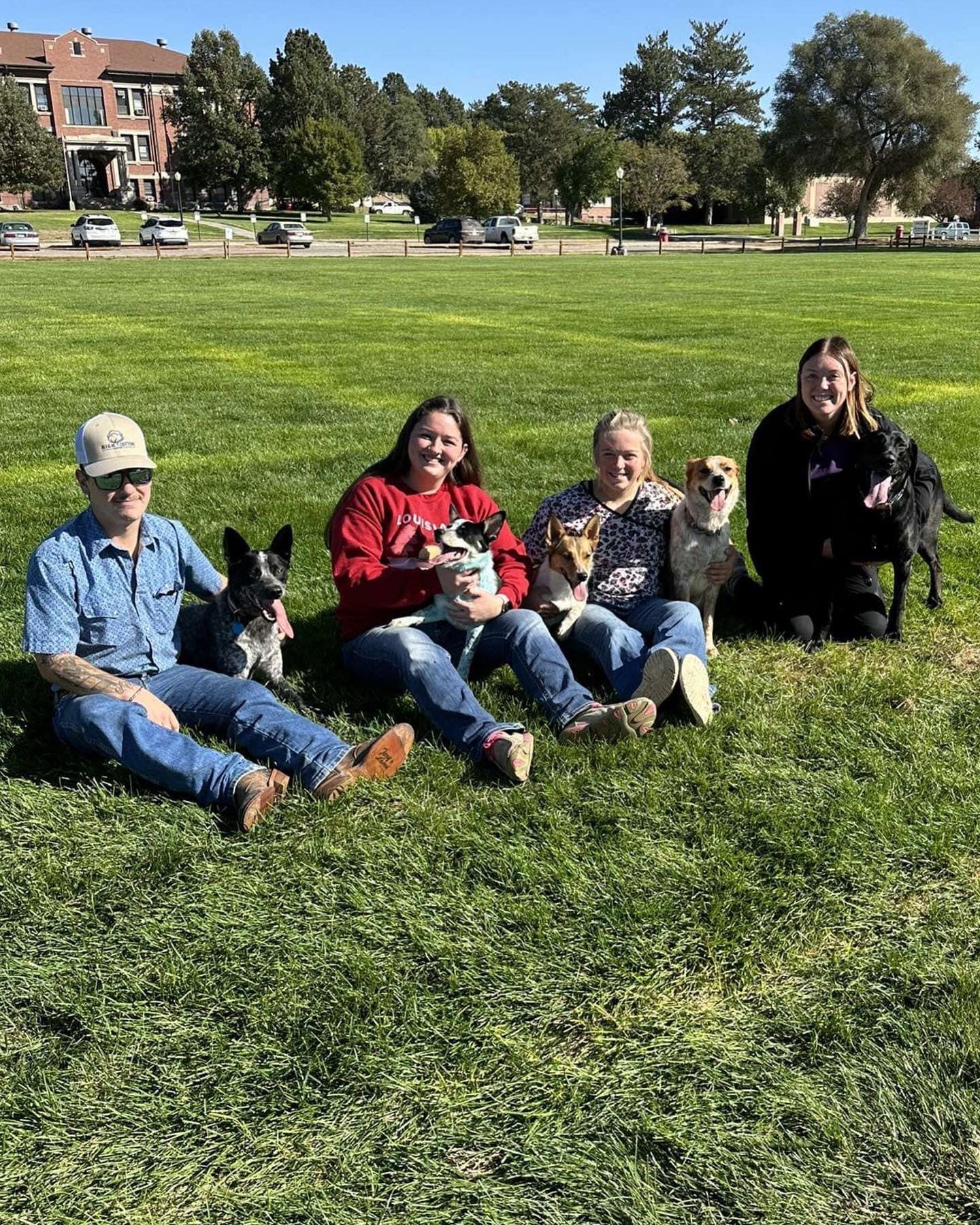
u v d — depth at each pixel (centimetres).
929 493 514
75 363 1522
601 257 5109
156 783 347
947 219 9569
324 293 2845
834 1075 239
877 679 453
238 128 9044
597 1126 226
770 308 2377
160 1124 227
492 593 416
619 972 271
